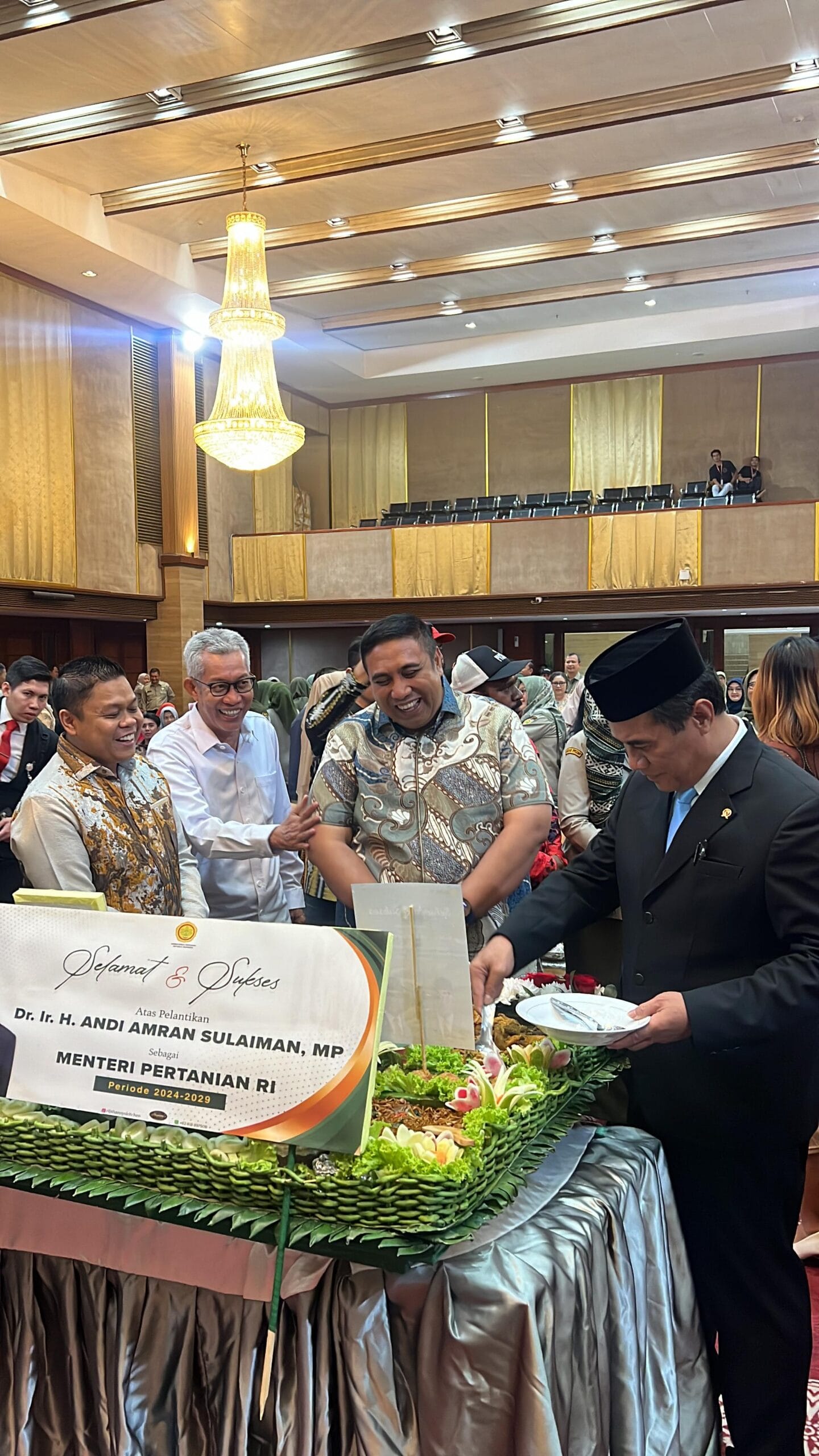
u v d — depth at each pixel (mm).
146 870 2264
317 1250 1229
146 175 9867
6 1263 1559
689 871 1747
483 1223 1311
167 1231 1435
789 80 8312
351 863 2127
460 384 16516
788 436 15148
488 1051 1676
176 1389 1437
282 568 14930
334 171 9617
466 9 7492
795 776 1726
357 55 8008
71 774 2203
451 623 14734
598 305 14172
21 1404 1530
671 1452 1531
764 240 11992
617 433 15992
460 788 2105
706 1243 1777
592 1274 1406
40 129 8883
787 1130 1736
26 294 11055
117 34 7586
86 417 11938
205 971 1425
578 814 3387
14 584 10797
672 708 1686
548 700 4363
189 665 2855
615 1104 1920
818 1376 2268
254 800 2957
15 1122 1459
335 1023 1333
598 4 7430
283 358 15242
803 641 2500
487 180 10469
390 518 15367
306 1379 1327
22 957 1527
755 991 1558
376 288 13398
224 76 8266
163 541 13305
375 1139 1302
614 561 13555
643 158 10055
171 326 12992
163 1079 1396
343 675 3574
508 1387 1257
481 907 2041
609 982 2871
